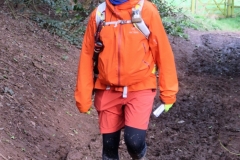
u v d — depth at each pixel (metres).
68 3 9.91
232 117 7.32
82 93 3.80
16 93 5.46
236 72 11.62
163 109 3.80
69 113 6.01
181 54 13.58
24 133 4.73
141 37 3.55
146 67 3.63
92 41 3.72
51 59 7.71
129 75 3.58
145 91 3.72
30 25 8.84
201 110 7.73
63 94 6.49
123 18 3.53
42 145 4.75
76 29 10.23
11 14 8.88
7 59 6.40
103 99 3.80
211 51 14.85
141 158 3.89
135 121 3.69
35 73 6.52
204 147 5.88
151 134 6.38
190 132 6.53
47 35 8.92
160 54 3.66
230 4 24.44
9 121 4.73
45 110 5.57
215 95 8.88
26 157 4.31
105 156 4.00
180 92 9.06
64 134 5.33
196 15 22.67
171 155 5.56
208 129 6.69
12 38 7.48
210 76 11.04
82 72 3.80
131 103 3.73
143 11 3.55
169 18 17.92
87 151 5.15
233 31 20.91
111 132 3.89
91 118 6.37
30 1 9.62
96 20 3.61
